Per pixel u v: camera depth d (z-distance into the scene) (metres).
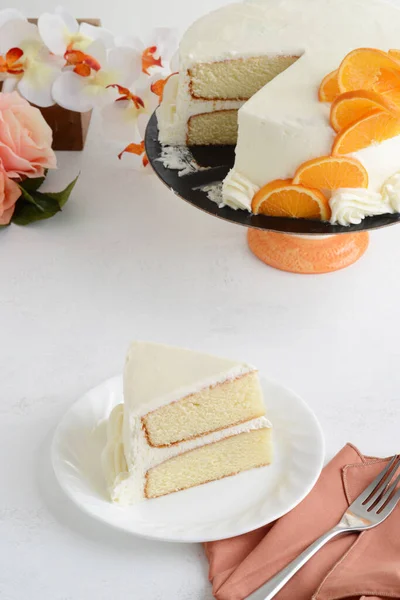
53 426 1.07
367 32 1.34
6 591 0.95
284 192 1.19
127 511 0.98
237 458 1.01
